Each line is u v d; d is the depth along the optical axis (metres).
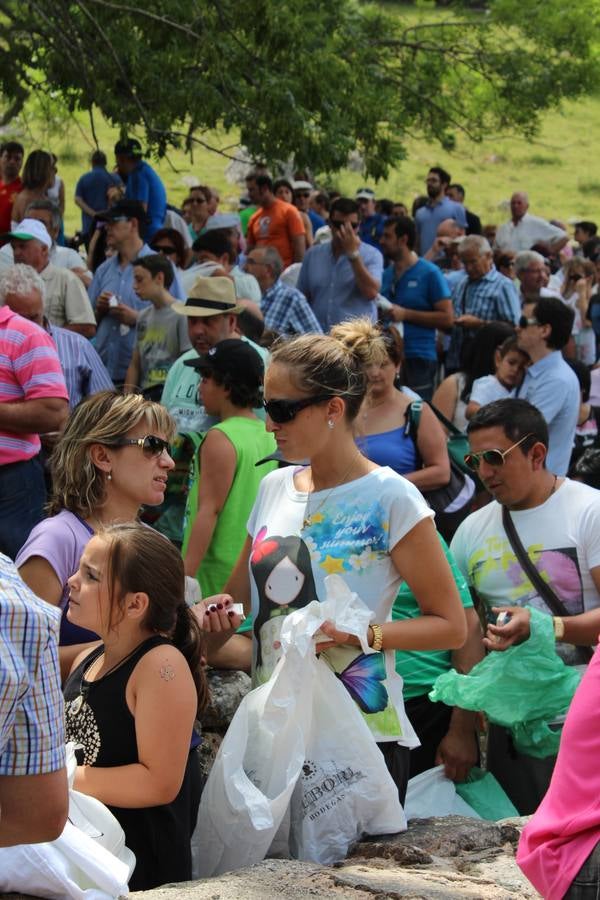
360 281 13.27
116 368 11.28
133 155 16.56
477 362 10.28
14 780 3.03
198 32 13.51
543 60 19.33
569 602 5.90
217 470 6.75
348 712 4.45
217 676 6.09
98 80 13.70
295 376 4.48
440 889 4.02
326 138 13.79
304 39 13.59
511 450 5.86
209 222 17.28
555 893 3.51
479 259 14.64
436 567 4.53
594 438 11.93
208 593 6.80
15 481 7.59
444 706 6.05
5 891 3.55
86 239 19.02
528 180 39.22
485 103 19.36
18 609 2.94
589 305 18.47
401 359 7.76
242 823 4.38
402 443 7.64
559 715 5.52
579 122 47.38
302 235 18.78
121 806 4.15
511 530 6.00
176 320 10.38
